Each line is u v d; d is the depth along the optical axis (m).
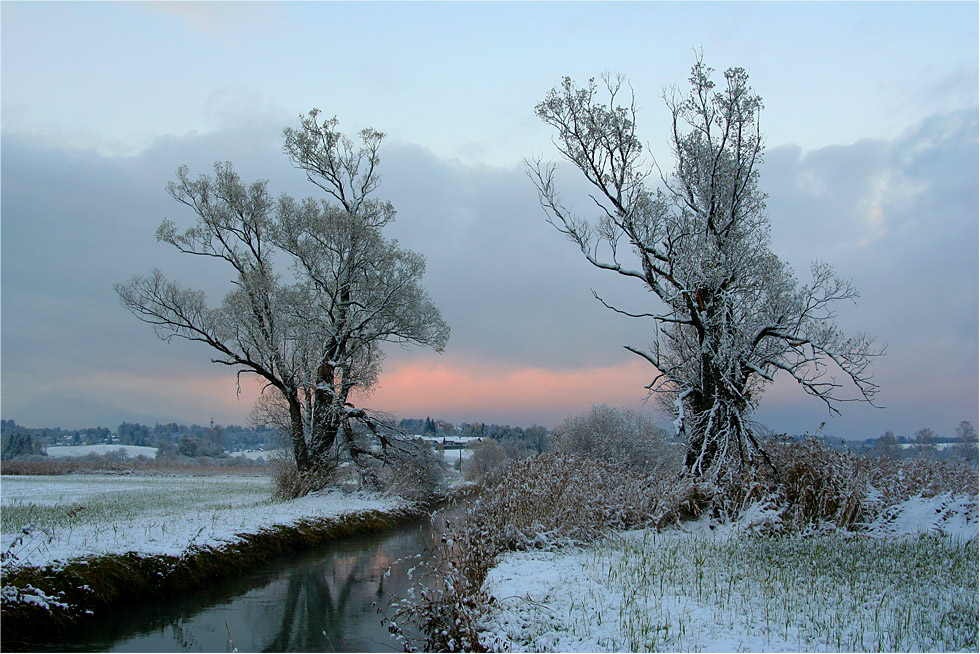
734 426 18.45
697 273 18.55
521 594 9.85
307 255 29.69
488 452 47.47
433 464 32.41
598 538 14.62
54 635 10.02
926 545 12.97
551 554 13.29
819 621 8.44
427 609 9.61
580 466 17.88
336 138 31.28
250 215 29.58
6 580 10.31
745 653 7.38
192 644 10.11
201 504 23.44
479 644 8.36
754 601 9.42
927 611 8.72
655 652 7.48
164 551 13.48
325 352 29.88
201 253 28.80
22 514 18.08
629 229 19.25
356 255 30.20
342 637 10.55
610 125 19.48
